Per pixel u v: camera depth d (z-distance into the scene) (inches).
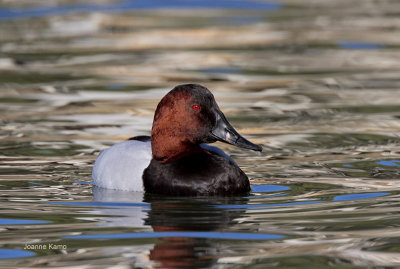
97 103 660.1
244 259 295.6
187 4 1272.1
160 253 303.1
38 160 483.8
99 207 378.0
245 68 815.7
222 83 743.7
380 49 916.0
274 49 921.5
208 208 375.2
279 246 311.1
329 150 510.3
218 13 1186.0
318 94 693.3
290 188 416.2
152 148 412.5
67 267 288.7
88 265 290.2
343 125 580.1
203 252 304.3
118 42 969.5
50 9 1229.1
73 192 409.1
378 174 445.1
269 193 405.7
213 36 1005.8
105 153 432.1
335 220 349.1
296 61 853.2
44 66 828.6
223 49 921.5
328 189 412.2
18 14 1186.6
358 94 692.7
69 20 1127.6
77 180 437.1
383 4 1273.4
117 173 415.2
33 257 301.1
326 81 751.1
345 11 1201.4
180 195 399.2
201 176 399.5
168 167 404.5
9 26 1087.0
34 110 634.2
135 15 1171.3
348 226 339.0
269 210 370.0
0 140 534.3
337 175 444.5
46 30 1054.4
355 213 361.1
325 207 373.7
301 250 305.4
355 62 845.2
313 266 287.4
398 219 348.8
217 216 359.3
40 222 350.9
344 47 932.6
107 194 404.5
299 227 338.6
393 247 308.3
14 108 641.6
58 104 657.0
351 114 617.0
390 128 569.3
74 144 526.0
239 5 1259.8
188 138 406.0
